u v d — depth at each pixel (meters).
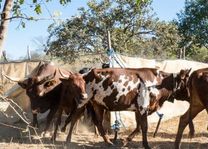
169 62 14.38
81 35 26.39
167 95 10.27
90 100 10.10
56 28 26.20
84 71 11.14
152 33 29.56
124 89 9.90
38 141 10.55
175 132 12.18
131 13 28.78
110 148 10.09
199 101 9.19
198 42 40.25
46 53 22.05
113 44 27.81
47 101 10.96
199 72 9.13
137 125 10.34
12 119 12.52
